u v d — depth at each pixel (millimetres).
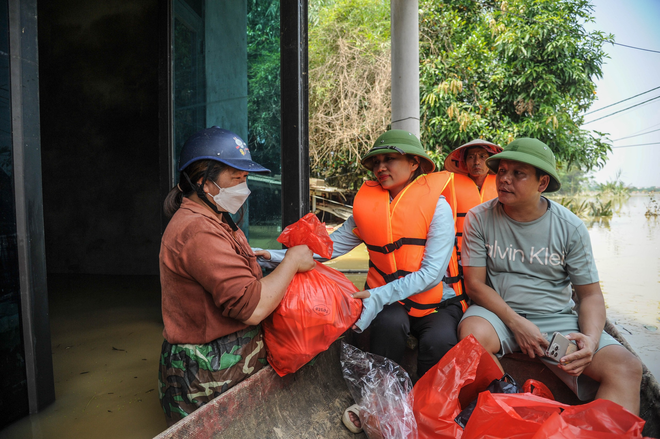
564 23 9492
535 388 1642
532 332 1755
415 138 2088
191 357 1517
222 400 1431
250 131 3092
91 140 5609
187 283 1500
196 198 1594
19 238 2020
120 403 2219
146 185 5566
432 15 10039
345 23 10516
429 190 1996
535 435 1113
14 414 2027
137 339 3188
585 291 1849
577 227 1826
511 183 1799
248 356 1592
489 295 1910
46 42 5531
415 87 4066
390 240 1989
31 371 2092
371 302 1787
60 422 2029
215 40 3186
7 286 1981
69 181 5684
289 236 1743
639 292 4738
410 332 2096
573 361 1611
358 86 10492
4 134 1927
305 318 1574
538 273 1910
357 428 1773
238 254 1573
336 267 6262
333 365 2094
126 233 5652
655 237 9719
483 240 2006
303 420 1767
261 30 2959
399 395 1624
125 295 4539
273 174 3004
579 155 9883
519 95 9719
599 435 1108
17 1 1952
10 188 1962
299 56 2607
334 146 10734
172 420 1584
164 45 3385
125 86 5484
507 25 9844
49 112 5625
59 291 4742
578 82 9805
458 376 1546
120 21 5391
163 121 3449
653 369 2746
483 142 2596
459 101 9758
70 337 3234
